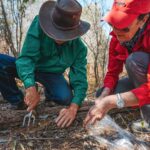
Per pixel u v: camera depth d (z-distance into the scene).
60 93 1.60
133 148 1.40
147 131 1.52
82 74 1.56
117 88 1.54
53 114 1.62
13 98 1.69
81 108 1.63
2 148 1.40
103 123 1.50
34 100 1.47
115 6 1.24
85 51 1.59
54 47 1.54
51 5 1.50
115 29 1.25
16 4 2.34
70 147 1.41
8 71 1.65
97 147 1.41
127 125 1.56
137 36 1.35
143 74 1.37
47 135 1.47
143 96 1.23
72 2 1.44
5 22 2.34
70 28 1.45
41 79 1.64
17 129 1.53
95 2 2.27
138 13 1.21
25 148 1.40
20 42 2.35
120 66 1.54
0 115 1.66
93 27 2.30
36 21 1.52
